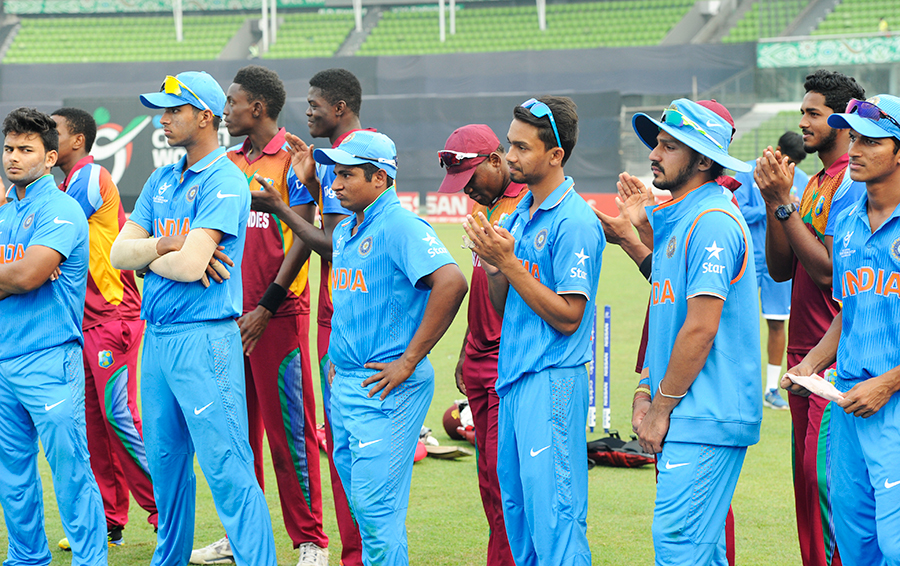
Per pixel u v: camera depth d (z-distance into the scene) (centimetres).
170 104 506
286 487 595
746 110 3612
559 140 445
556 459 439
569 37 4441
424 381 483
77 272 541
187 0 4931
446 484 762
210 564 592
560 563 437
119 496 637
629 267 2461
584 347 447
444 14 4716
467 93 3831
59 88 3972
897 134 384
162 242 504
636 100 3688
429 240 469
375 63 3838
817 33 4016
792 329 542
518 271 425
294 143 575
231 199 513
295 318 604
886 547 389
